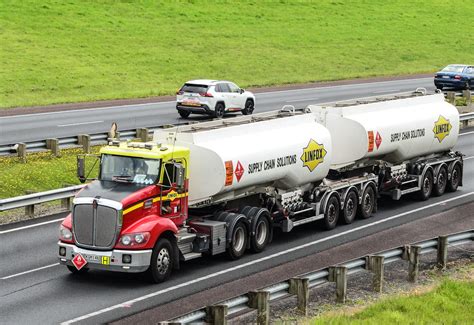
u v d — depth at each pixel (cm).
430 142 3669
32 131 4747
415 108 3650
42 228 3023
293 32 9912
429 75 8669
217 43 9025
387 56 9506
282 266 2625
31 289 2336
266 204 2906
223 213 2692
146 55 8262
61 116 5434
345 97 6650
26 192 3278
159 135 2661
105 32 8812
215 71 8038
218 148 2638
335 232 3094
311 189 3106
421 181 3612
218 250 2619
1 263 2581
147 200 2417
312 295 2378
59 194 3244
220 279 2470
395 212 3434
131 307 2194
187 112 5491
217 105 5456
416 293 2414
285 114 3180
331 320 2072
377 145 3338
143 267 2361
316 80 7938
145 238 2364
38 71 7288
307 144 2992
